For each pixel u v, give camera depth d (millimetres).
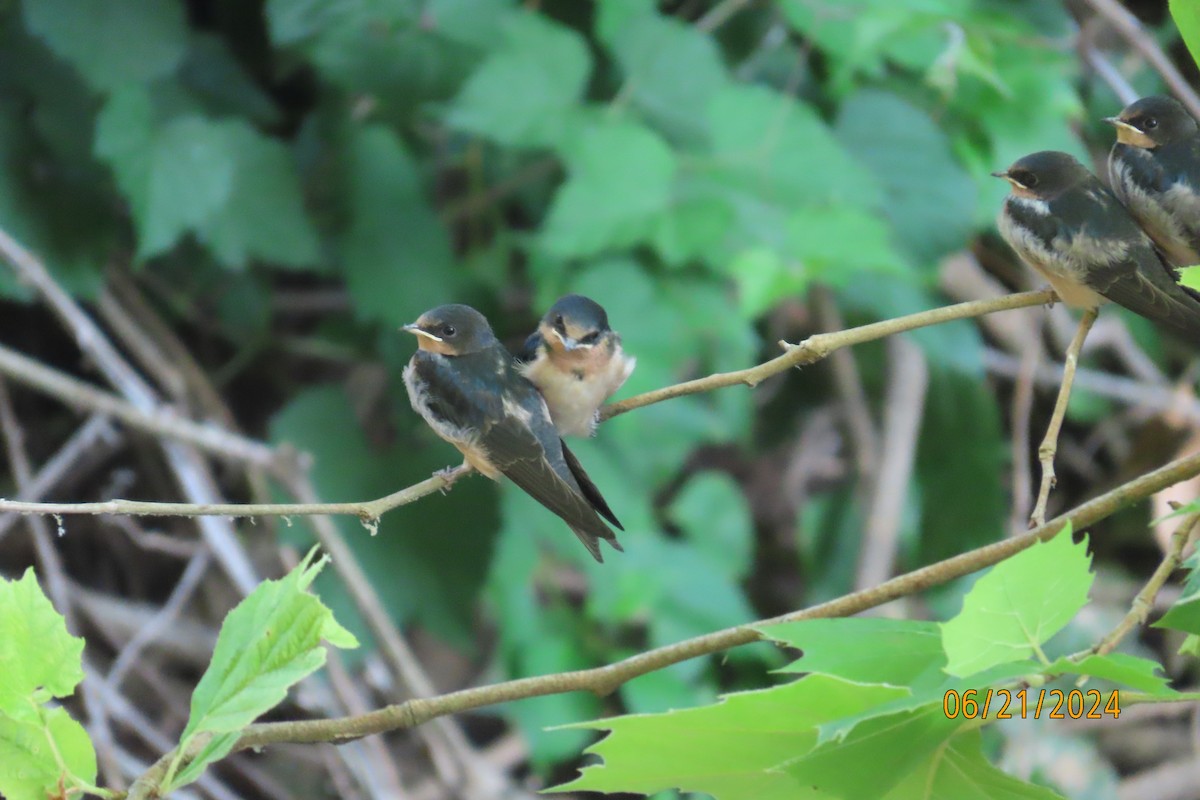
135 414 10789
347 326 13516
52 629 4039
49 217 11828
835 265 10852
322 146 12344
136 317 12922
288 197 11492
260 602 4004
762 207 11219
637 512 12406
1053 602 3486
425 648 14023
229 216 11312
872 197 11406
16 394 13578
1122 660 3375
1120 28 10883
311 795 12969
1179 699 3322
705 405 12234
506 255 12703
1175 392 14422
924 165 12445
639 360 11469
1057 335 14453
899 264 10891
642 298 11547
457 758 12242
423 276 12117
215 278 13234
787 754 3877
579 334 7852
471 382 7660
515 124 11156
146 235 11117
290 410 11992
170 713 13008
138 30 11336
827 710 3756
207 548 11938
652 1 11906
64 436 13617
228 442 11031
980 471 13867
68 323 11180
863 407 14031
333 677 11766
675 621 12508
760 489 15469
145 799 3996
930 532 14070
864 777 3805
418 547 12070
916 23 11242
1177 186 6859
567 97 11289
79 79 11773
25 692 3986
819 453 15633
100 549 13672
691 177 11320
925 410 13867
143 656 13094
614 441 12242
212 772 12969
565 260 11688
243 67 12250
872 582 13398
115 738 12797
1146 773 13750
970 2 12234
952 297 13914
